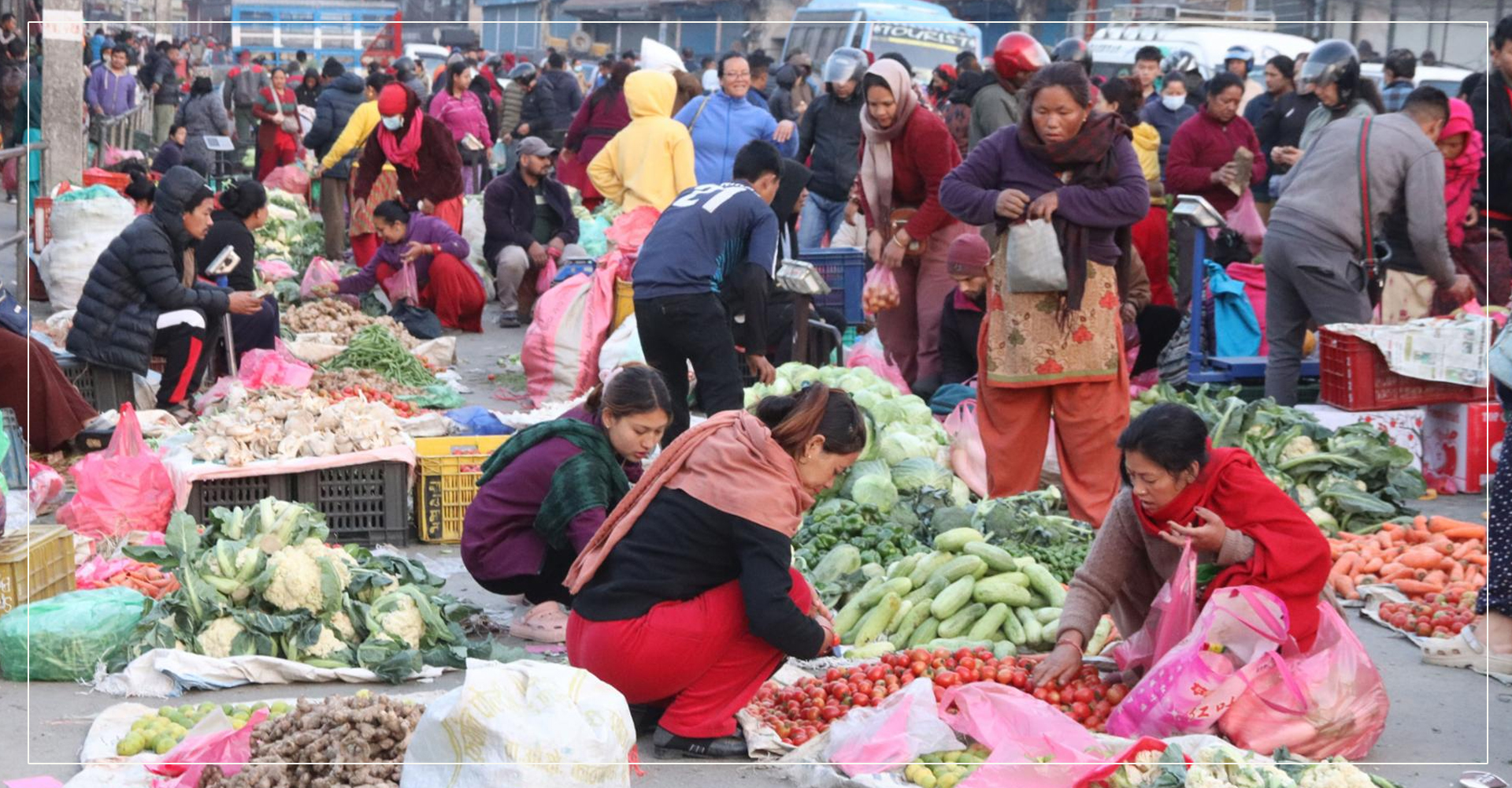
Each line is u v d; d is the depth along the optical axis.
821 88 19.28
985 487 6.94
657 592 4.17
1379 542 6.19
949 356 8.42
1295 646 4.17
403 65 19.44
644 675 4.18
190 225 8.14
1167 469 4.15
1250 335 9.19
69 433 7.46
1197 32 17.12
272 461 6.33
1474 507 7.14
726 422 4.26
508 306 12.01
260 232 14.06
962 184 6.04
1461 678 4.96
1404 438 7.50
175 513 5.09
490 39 30.06
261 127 18.33
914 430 7.20
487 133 17.77
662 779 4.10
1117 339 6.11
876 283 8.36
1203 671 4.05
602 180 10.34
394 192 12.51
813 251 9.49
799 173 9.12
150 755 4.08
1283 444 7.06
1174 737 4.00
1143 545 4.52
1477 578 5.75
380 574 5.07
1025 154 5.95
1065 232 5.91
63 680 4.79
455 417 7.59
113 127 19.41
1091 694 4.39
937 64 20.59
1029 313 6.06
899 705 4.15
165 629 4.83
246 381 8.37
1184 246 9.25
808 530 6.00
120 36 25.77
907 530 6.04
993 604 5.18
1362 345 7.46
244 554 4.96
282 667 4.75
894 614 5.22
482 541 5.21
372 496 6.44
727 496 4.11
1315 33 17.09
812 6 21.80
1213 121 10.30
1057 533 5.90
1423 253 7.92
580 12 28.11
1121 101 8.35
